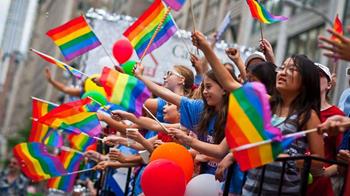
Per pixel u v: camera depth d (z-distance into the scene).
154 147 5.09
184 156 4.71
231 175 4.11
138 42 5.21
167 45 9.23
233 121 3.53
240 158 3.52
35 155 6.02
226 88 4.23
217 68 4.23
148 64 9.16
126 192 5.88
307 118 3.97
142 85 4.39
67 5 61.59
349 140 4.47
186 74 5.86
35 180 6.03
